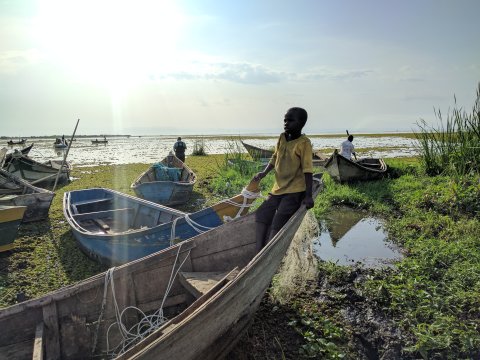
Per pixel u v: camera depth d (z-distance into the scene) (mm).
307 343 4418
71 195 9203
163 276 4621
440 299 5023
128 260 6121
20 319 3666
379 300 5250
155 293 4555
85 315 4020
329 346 4285
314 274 6062
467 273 5656
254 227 5469
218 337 3541
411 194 10508
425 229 7973
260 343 4406
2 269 6367
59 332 3846
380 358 4234
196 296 4223
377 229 8508
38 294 5547
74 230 6824
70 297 3910
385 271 6137
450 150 12039
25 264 6594
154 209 7816
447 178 10797
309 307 5156
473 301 4945
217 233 5098
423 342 4270
